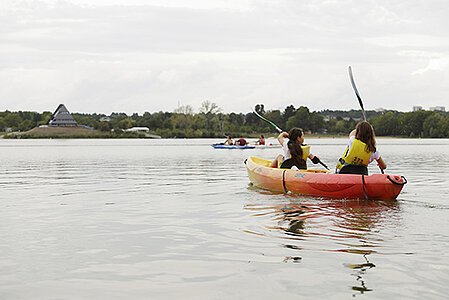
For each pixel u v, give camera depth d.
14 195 7.52
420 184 8.87
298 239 4.22
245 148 32.66
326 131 128.12
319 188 7.12
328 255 3.67
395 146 39.16
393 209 5.90
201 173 11.79
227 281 3.09
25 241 4.24
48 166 14.80
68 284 3.06
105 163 16.33
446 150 29.02
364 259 3.55
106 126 107.88
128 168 13.74
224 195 7.40
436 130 105.88
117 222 5.14
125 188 8.46
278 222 5.06
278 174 7.81
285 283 3.03
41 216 5.54
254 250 3.85
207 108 106.12
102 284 3.06
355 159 7.23
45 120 140.88
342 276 3.16
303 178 7.40
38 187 8.70
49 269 3.38
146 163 16.27
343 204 6.36
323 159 18.12
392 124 116.19
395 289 2.90
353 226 4.80
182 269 3.36
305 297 2.79
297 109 127.44
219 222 5.09
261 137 37.44
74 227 4.87
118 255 3.76
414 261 3.48
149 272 3.30
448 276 3.13
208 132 102.50
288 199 6.89
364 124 7.23
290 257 3.63
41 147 37.66
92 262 3.56
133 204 6.48
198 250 3.88
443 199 6.78
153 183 9.31
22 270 3.36
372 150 7.20
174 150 29.92
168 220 5.24
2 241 4.24
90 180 10.00
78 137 98.12
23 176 11.13
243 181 9.68
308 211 5.78
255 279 3.12
